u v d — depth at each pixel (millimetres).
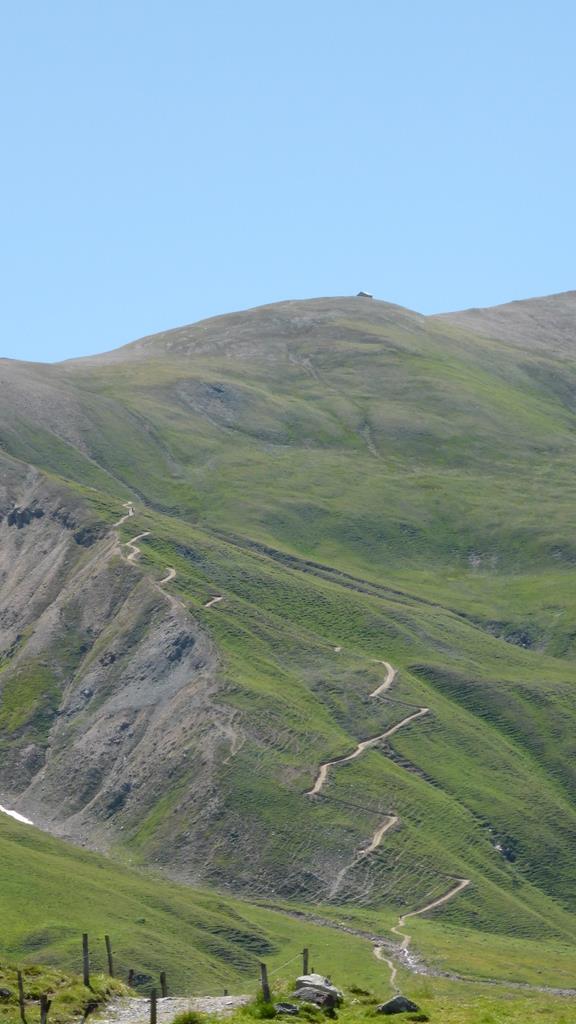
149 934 157875
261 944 164625
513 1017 50594
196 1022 51156
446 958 159125
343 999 54156
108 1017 55000
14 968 62250
